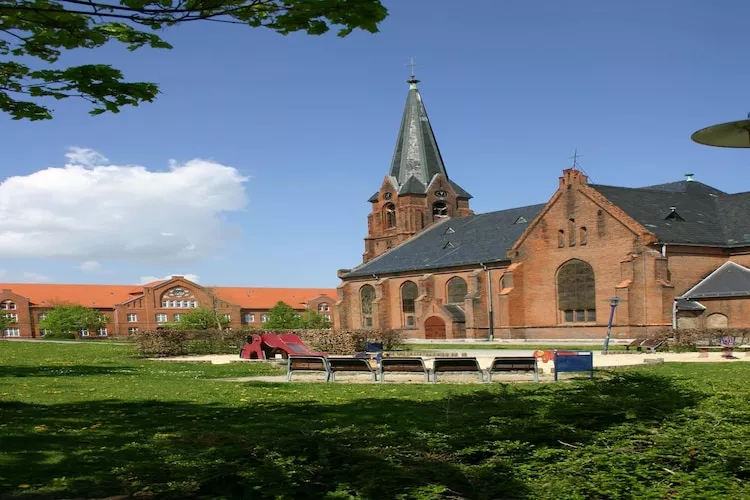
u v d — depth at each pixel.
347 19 8.65
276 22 8.77
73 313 110.38
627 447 8.81
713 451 8.53
